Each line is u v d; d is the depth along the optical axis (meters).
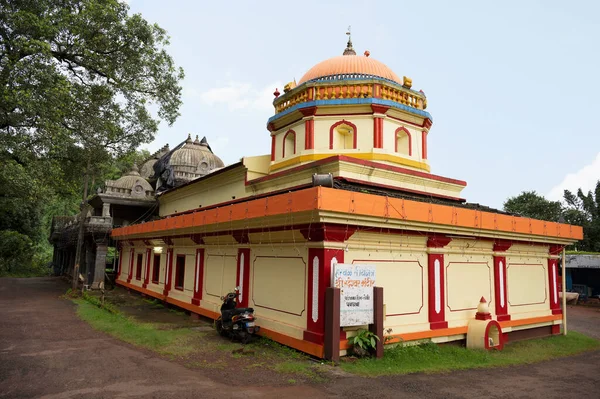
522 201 36.84
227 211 10.67
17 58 14.80
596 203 32.59
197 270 13.94
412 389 6.50
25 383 6.34
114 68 17.27
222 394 5.95
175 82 18.58
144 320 12.77
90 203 26.52
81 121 16.47
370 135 12.95
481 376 7.69
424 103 14.66
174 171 23.19
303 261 8.84
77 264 20.06
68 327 11.12
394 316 9.02
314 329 8.14
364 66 14.85
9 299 17.47
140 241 19.98
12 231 36.84
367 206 8.01
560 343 11.91
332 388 6.33
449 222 9.48
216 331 10.83
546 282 13.29
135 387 6.19
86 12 15.23
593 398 6.73
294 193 8.05
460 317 10.41
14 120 14.02
